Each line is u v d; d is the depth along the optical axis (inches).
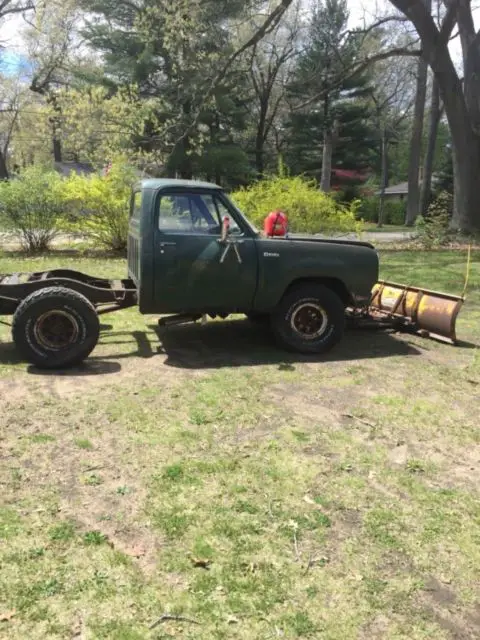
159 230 230.5
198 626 96.0
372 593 105.0
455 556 116.1
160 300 235.3
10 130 1999.3
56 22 1205.7
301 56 1483.8
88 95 1048.8
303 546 118.0
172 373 223.3
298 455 157.5
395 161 2440.9
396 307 300.0
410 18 765.9
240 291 241.0
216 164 1289.4
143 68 1174.3
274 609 100.3
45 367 222.7
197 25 743.7
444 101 802.8
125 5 1171.3
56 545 115.6
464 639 95.3
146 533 120.6
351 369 234.8
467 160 808.3
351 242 256.7
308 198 598.2
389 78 1879.9
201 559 112.4
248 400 196.5
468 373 233.3
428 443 167.9
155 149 994.7
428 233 773.9
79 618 97.0
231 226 239.6
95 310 228.1
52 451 155.9
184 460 152.5
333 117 1621.6
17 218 591.8
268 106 1756.9
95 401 191.8
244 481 142.6
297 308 251.4
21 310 218.4
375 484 143.6
